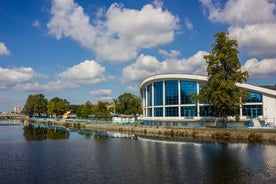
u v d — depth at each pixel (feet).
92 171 90.33
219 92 175.42
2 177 83.76
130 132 257.75
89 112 472.85
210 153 122.83
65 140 188.24
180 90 266.16
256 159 107.55
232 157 112.27
